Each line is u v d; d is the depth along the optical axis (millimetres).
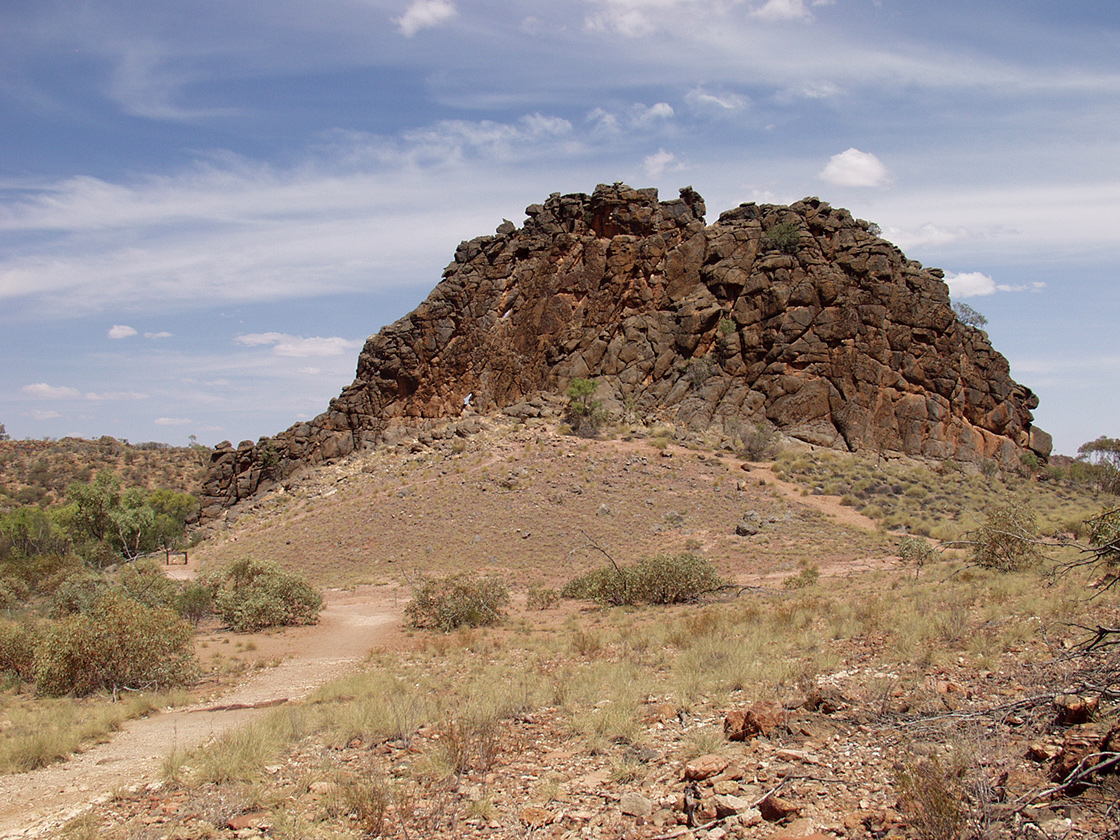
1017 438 69062
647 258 73750
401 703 12562
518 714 11094
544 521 48000
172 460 119938
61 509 71688
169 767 9609
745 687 10969
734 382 68625
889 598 18250
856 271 69250
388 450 67125
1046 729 6145
